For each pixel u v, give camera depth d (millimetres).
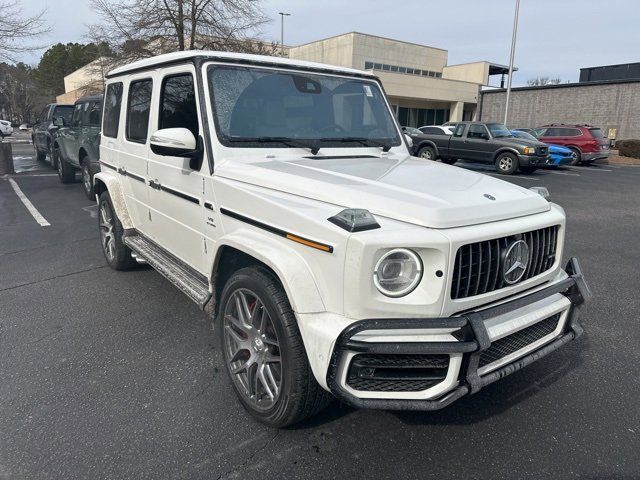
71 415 2939
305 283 2352
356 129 3904
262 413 2764
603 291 5242
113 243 5375
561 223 2875
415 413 3006
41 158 17203
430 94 34875
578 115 32156
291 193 2730
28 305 4590
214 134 3193
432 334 2229
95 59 21312
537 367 3604
